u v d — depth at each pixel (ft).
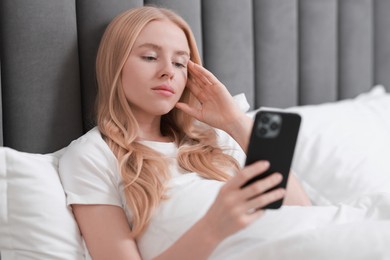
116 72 3.72
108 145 3.62
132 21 3.76
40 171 3.40
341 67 6.14
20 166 3.35
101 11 4.08
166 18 3.85
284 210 3.38
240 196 2.57
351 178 4.40
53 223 3.29
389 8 6.39
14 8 3.73
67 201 3.37
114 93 3.74
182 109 3.97
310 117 4.95
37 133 3.86
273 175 2.59
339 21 6.04
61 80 3.91
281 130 2.66
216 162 3.92
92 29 4.07
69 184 3.43
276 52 5.37
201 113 3.94
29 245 3.25
